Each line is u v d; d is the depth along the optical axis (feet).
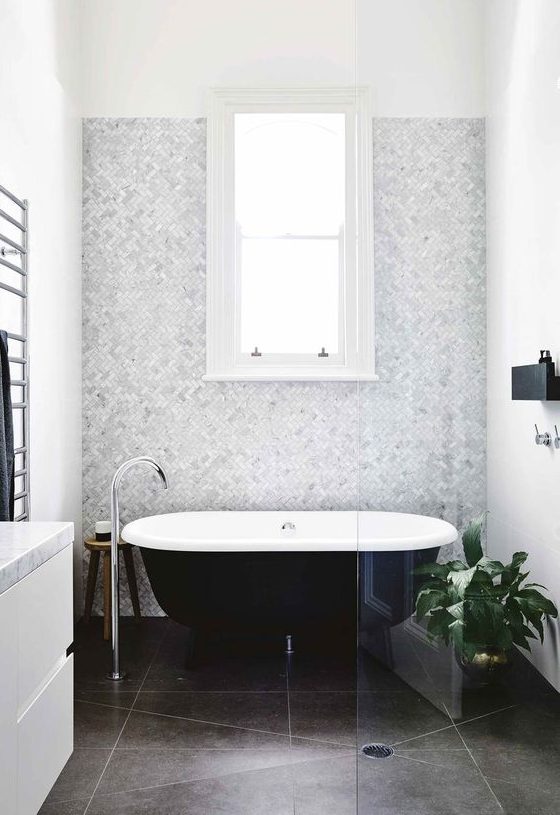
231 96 12.60
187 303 12.75
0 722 4.29
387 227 6.02
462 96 5.79
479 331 5.74
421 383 5.93
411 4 5.90
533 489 5.43
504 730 5.50
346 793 7.02
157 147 12.73
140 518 12.30
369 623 6.06
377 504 6.09
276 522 12.26
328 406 12.78
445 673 5.71
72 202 12.12
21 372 9.63
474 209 5.77
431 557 5.81
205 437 12.74
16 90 9.50
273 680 9.89
